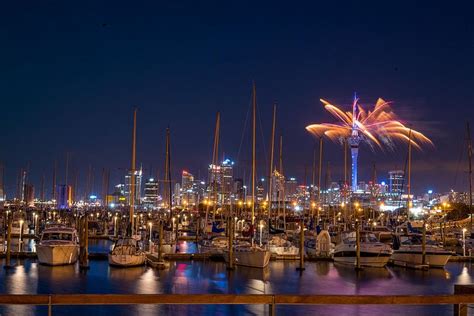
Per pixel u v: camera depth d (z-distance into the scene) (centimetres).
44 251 5459
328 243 6694
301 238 5578
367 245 5872
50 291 4144
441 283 4922
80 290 4188
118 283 4528
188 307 3091
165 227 9381
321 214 13312
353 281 4944
